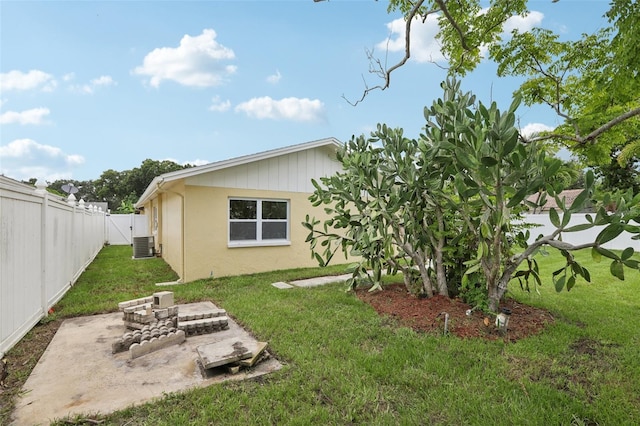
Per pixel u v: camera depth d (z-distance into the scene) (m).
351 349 3.63
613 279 7.31
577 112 6.62
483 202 3.98
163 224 11.96
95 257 12.23
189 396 2.77
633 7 3.58
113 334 4.23
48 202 5.04
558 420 2.47
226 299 5.79
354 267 5.92
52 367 3.30
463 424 2.46
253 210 8.66
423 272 5.27
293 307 5.20
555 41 6.09
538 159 3.80
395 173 5.12
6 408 2.62
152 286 7.02
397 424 2.45
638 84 4.15
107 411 2.58
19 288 3.99
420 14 4.64
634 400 2.74
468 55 6.20
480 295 4.54
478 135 3.62
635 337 3.98
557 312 4.90
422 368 3.24
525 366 3.28
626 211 3.52
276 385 2.92
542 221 15.68
